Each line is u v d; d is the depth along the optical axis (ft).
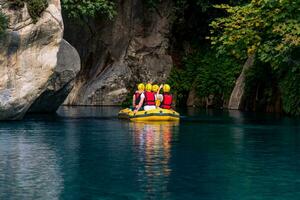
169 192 25.95
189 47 118.52
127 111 72.08
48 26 60.90
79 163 33.32
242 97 98.07
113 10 101.65
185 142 44.29
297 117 75.87
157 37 117.08
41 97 77.20
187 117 75.92
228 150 39.58
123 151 38.52
